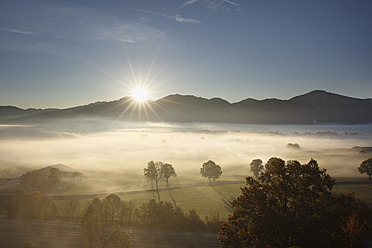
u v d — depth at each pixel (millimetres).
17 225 56469
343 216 22125
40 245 47031
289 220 22438
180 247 47844
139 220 60594
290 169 25047
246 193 25875
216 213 69125
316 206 22547
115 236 37906
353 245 20188
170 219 58625
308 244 20703
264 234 23156
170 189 96938
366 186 92688
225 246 25312
